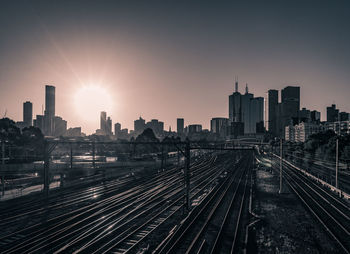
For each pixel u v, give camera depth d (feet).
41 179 155.84
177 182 157.17
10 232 73.41
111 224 78.59
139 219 83.71
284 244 64.54
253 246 62.90
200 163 281.33
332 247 63.05
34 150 218.59
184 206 91.86
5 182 144.46
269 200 111.24
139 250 59.98
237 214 89.61
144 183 158.20
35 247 61.36
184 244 63.10
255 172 206.18
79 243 63.46
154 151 322.75
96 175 176.96
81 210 93.97
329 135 297.94
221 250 60.49
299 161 269.03
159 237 67.82
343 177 165.68
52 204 104.99
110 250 59.21
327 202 104.88
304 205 101.40
